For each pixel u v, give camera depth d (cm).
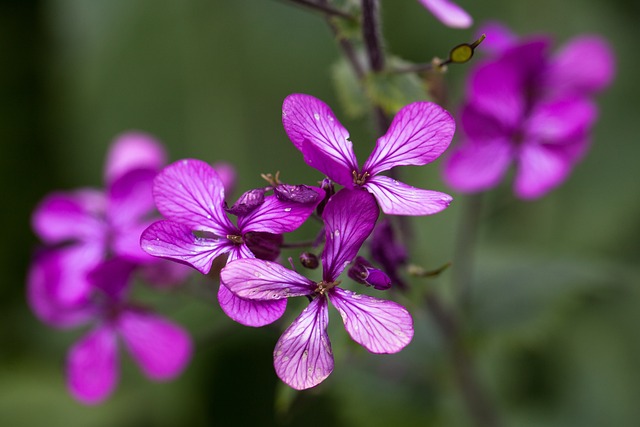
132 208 35
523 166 37
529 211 44
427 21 45
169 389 42
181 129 44
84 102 45
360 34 33
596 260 40
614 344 42
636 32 46
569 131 37
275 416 42
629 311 42
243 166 43
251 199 29
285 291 29
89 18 45
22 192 45
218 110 44
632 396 41
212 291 36
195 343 36
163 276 36
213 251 29
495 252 39
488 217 43
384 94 33
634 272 40
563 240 43
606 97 45
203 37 44
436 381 39
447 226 40
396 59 34
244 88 44
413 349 39
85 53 45
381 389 39
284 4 44
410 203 29
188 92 44
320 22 44
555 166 37
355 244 29
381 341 28
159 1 45
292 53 44
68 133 45
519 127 37
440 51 45
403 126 30
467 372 37
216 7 44
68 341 43
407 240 34
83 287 35
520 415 41
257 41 44
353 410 39
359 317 29
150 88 45
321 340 29
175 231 29
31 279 37
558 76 38
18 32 45
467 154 37
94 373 36
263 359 42
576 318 42
